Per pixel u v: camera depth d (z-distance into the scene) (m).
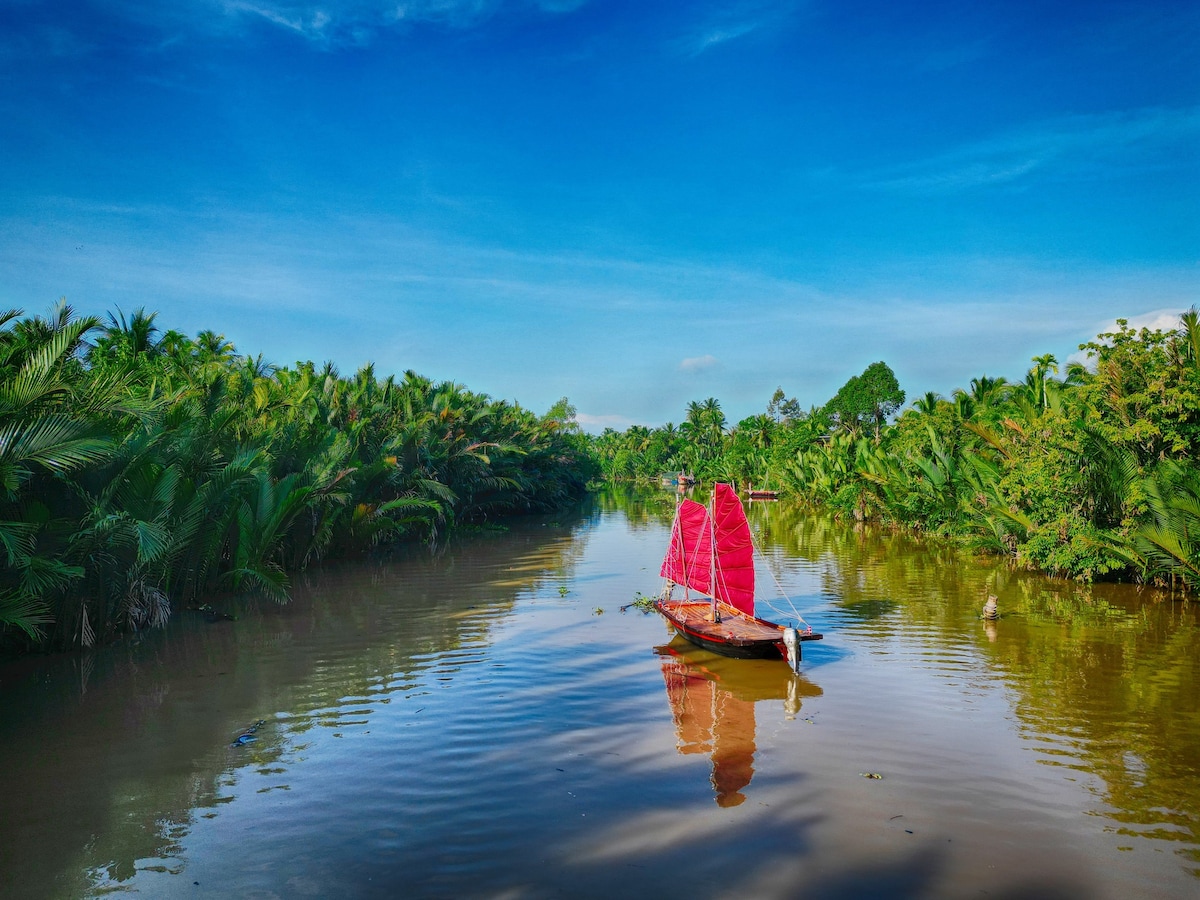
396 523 29.81
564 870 7.12
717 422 121.12
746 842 7.63
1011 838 7.69
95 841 7.74
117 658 14.66
